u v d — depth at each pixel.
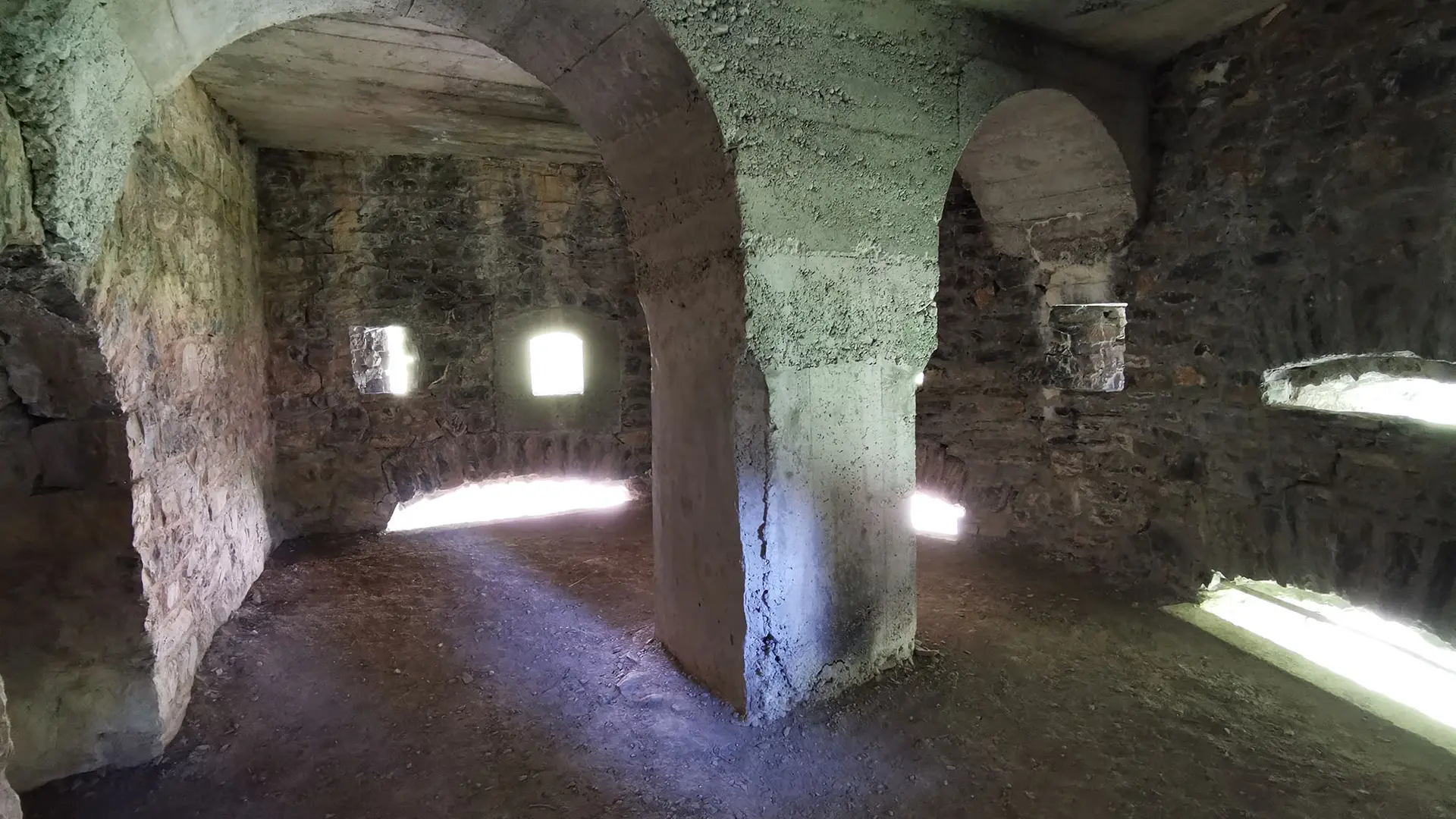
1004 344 3.88
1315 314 2.65
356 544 4.18
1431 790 1.99
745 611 2.24
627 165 2.37
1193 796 1.98
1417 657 2.68
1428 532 2.37
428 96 3.28
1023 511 3.85
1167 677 2.57
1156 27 2.79
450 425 4.58
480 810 1.94
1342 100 2.53
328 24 2.55
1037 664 2.66
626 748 2.19
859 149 2.24
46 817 1.92
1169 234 3.16
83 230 1.53
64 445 1.96
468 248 4.52
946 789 2.01
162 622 2.23
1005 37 2.63
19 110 1.31
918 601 3.21
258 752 2.18
